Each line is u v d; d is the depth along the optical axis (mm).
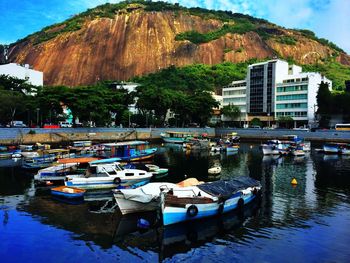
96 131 108562
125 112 128375
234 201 31672
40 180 41875
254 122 142500
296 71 154250
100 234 25828
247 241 24953
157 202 30547
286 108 142250
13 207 32219
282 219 29734
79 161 47281
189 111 135125
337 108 120188
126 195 29719
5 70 127688
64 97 100000
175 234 26109
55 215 29984
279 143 91312
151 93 124000
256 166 61156
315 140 112125
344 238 25469
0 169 53969
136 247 23750
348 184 44594
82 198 35750
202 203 28531
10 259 21719
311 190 40906
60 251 22891
